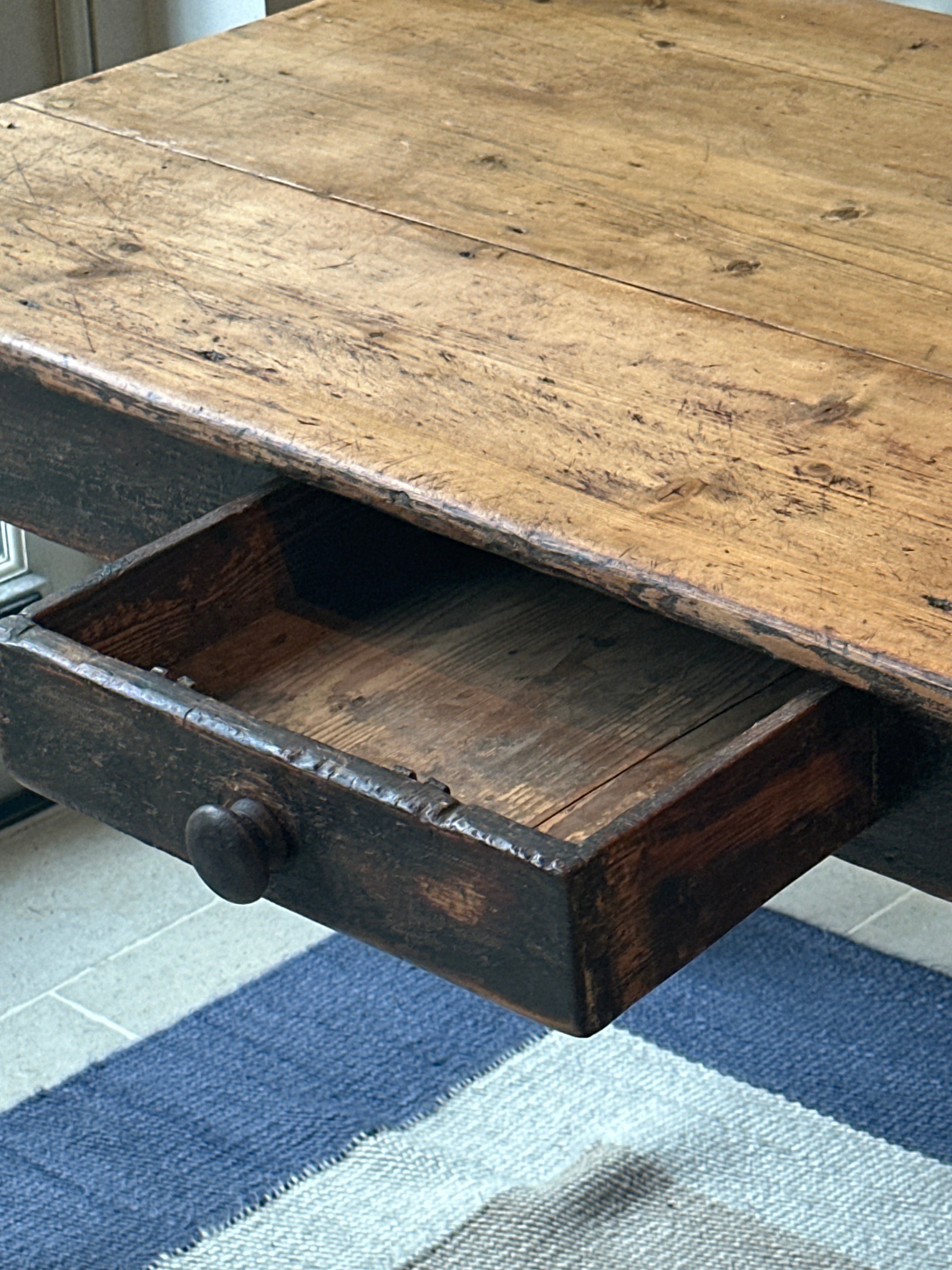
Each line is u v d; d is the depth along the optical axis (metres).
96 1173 1.69
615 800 0.99
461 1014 1.87
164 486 1.20
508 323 1.17
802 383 1.09
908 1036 1.83
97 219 1.30
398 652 1.12
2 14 1.97
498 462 1.01
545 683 1.09
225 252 1.26
